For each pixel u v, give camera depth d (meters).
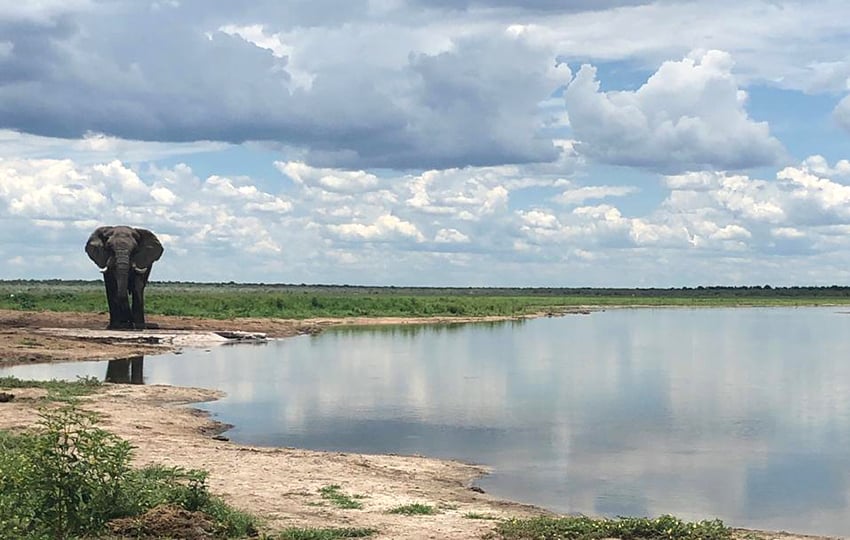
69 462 11.44
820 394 32.28
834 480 18.98
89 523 11.29
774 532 14.41
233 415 25.78
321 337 57.81
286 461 18.59
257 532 12.65
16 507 10.90
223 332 51.53
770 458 21.16
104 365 36.75
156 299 77.06
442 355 45.25
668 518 13.70
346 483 16.81
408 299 108.88
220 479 16.47
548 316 101.38
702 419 26.45
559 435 23.66
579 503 16.83
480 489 17.55
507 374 37.28
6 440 15.89
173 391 29.08
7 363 36.38
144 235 50.03
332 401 28.88
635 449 22.00
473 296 174.62
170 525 11.94
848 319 98.81
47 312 57.69
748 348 53.50
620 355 47.53
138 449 18.86
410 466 19.20
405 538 12.81
